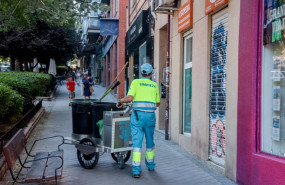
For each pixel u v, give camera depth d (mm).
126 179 5742
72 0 10195
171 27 9906
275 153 4832
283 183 4383
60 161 5348
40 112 13148
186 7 8234
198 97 7438
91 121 6562
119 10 22094
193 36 7867
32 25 12148
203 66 7184
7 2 8875
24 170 6117
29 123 10359
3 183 5348
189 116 8594
